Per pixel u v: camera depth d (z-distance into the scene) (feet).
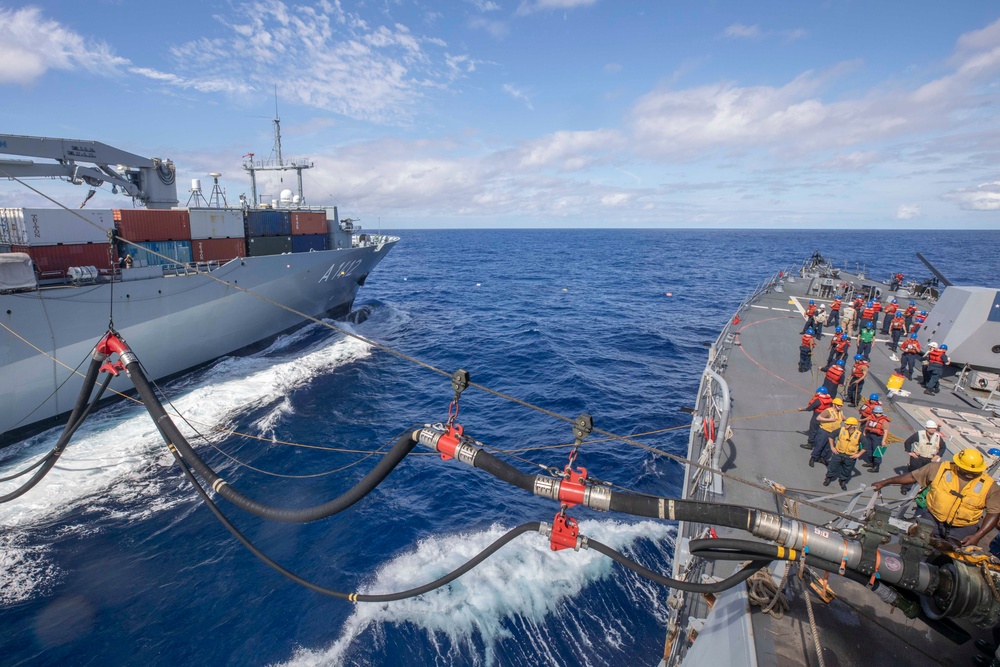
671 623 25.09
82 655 33.01
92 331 63.82
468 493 50.29
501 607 35.37
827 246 523.29
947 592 11.03
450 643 32.89
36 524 45.73
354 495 11.41
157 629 34.91
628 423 67.41
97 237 68.95
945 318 51.11
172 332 74.08
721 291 190.49
